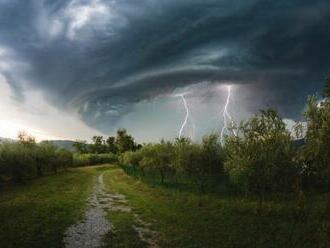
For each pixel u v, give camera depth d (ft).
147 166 218.59
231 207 108.78
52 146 307.58
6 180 209.97
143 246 71.97
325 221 83.35
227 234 79.25
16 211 104.27
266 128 98.17
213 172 141.38
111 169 406.62
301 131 82.38
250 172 96.48
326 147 71.72
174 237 78.79
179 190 161.68
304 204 97.86
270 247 69.00
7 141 234.99
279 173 96.02
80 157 492.13
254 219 92.84
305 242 71.05
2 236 74.43
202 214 103.04
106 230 86.48
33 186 186.91
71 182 223.30
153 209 116.57
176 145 152.15
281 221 89.20
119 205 130.62
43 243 71.67
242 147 99.86
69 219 97.81
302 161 91.66
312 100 75.87
